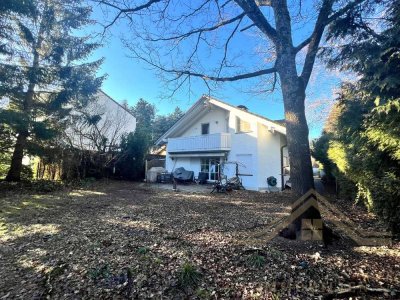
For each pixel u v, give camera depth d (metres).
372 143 5.15
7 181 12.79
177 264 3.78
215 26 6.25
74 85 13.91
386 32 3.99
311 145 22.70
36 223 6.39
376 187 4.79
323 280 3.24
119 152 20.31
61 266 3.83
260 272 3.48
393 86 3.76
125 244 4.72
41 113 13.76
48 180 15.05
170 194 12.84
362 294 2.90
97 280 3.41
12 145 12.76
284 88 5.21
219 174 17.00
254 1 5.50
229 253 4.14
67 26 12.80
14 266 3.93
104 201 9.95
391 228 4.62
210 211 8.18
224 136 17.86
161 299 2.99
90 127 19.56
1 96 11.93
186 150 20.47
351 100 5.91
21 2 10.31
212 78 6.05
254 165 16.38
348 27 4.98
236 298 2.95
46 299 3.04
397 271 3.44
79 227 6.00
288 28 5.28
